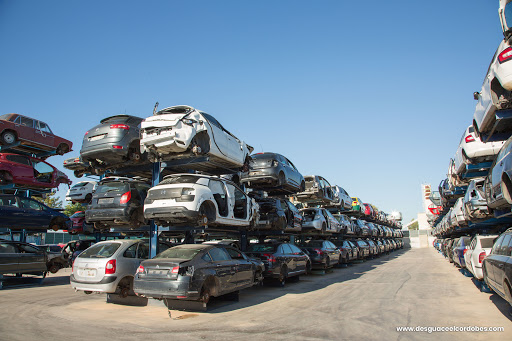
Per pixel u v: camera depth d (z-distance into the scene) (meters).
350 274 15.12
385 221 39.06
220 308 7.79
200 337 5.39
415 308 7.57
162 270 6.97
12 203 12.77
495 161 8.63
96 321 6.56
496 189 8.55
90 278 7.85
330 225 17.83
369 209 30.80
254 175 13.38
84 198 17.64
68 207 35.88
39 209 13.61
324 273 15.21
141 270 7.18
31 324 6.28
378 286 11.17
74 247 17.44
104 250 8.27
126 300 8.37
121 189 9.11
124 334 5.59
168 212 8.16
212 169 11.70
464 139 10.55
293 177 15.14
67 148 17.20
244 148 11.66
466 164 11.16
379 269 17.53
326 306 7.91
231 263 8.25
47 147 16.06
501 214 9.76
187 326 6.12
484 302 8.13
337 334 5.52
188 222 8.62
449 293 9.59
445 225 21.41
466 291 9.87
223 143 10.12
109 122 9.64
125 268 8.05
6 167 13.57
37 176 15.04
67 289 11.23
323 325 6.12
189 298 6.86
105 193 9.21
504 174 7.68
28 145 15.41
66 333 5.64
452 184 16.08
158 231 9.31
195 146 8.95
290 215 14.09
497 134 8.46
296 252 12.54
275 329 5.86
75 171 17.69
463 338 5.25
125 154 9.47
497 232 13.56
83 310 7.66
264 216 12.40
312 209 16.83
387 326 6.01
